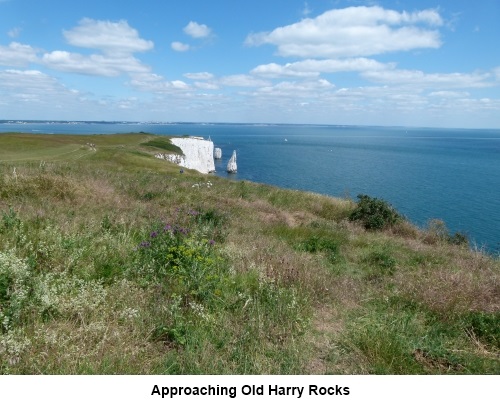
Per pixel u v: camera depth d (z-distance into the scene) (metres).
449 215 34.03
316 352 4.01
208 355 3.58
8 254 4.48
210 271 5.33
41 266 4.80
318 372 3.64
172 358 3.51
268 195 16.55
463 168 87.56
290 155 127.44
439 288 5.69
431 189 52.59
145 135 104.12
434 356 4.06
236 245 7.42
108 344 3.47
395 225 13.28
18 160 30.38
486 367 3.91
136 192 12.28
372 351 3.97
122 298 4.31
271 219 11.98
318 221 12.72
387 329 4.46
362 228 12.78
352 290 5.83
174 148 87.31
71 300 3.97
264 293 5.08
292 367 3.61
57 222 6.65
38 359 3.18
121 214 8.28
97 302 4.00
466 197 45.34
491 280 6.28
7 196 8.90
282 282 5.55
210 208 11.04
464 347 4.31
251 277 5.49
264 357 3.72
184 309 4.40
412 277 6.58
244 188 17.84
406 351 4.03
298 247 8.77
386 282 6.51
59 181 10.27
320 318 4.82
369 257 8.45
